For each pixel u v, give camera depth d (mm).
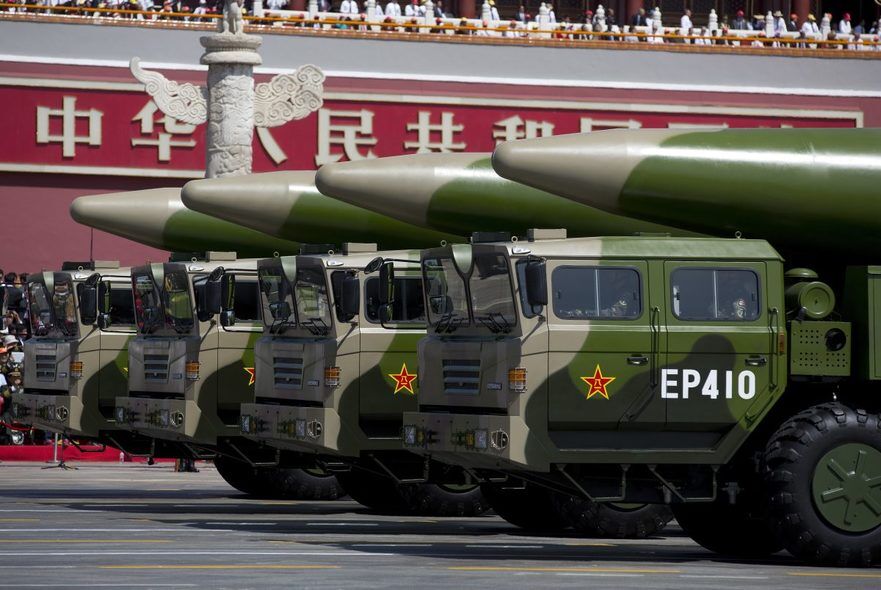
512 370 40844
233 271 57875
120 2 110188
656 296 41406
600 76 112125
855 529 40281
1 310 75125
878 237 45719
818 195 44656
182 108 89438
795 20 123562
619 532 48562
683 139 44750
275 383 53938
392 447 52094
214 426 57844
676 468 42000
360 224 63094
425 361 44344
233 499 63750
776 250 46875
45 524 50469
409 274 52344
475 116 110250
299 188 63719
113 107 106625
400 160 56312
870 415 40719
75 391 64500
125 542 44594
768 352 41688
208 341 57781
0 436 85438
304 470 63812
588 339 40969
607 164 44344
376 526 51094
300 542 44969
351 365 51656
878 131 45938
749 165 44438
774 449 40438
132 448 65000
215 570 37531
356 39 109000
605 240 41594
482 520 54188
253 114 89438
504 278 41594
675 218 45438
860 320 42281
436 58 110062
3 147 105312
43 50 106000
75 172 106188
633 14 127625
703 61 113312
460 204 55469
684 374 41312
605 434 41312
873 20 130875
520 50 111188
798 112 114250
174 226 71938
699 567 40062
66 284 65625
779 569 39969
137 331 62062
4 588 33906
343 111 108750
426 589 33969
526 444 40781
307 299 52906
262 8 111688
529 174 44688
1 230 106000
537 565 39469
